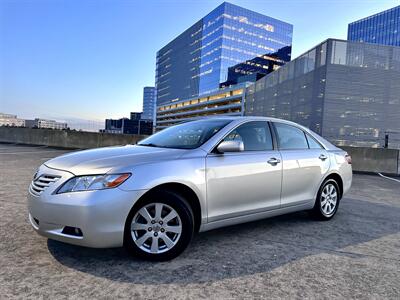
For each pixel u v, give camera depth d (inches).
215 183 139.9
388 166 504.1
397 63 1140.5
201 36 5718.5
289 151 178.2
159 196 125.8
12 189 245.8
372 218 210.4
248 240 156.9
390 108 1122.0
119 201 116.2
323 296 104.5
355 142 1077.1
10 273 111.8
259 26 5605.3
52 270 115.6
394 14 4781.0
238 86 4190.5
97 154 136.2
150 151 139.0
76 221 112.7
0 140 735.1
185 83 6279.5
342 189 209.5
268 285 110.9
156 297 100.0
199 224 137.9
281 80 1382.9
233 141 142.6
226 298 101.1
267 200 162.2
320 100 1111.6
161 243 128.8
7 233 150.3
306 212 220.2
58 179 118.6
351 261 135.0
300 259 135.1
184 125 179.8
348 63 1102.4
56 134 689.6
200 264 126.1
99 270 117.1
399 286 113.3
